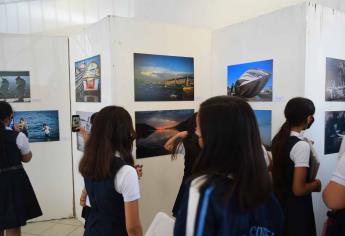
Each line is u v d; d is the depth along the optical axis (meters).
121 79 2.78
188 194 0.92
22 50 3.62
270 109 2.43
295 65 2.21
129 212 1.51
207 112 0.95
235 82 2.79
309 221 1.90
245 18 3.86
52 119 3.80
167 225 1.39
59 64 3.79
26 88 3.66
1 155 2.54
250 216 0.91
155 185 3.05
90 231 1.60
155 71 2.98
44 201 3.85
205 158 0.95
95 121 1.63
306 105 1.87
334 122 2.43
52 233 3.52
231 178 0.91
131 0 4.49
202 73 3.31
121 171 1.52
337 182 1.33
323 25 2.27
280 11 2.32
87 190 1.64
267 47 2.44
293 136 1.90
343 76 2.49
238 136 0.92
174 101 3.13
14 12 5.12
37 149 3.75
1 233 2.76
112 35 2.73
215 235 0.86
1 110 2.58
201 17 4.17
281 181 1.91
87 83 3.30
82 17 4.79
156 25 2.96
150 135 2.98
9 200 2.55
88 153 1.59
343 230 1.52
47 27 5.00
